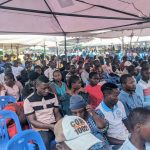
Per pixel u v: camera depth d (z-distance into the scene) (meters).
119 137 4.07
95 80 6.04
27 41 18.28
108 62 12.80
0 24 8.06
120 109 4.22
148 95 5.75
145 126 2.07
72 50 34.56
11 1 6.30
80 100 3.62
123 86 5.05
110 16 7.13
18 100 6.82
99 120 3.71
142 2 6.16
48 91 4.80
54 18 7.98
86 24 8.50
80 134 1.81
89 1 6.36
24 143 3.01
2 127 4.12
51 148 4.44
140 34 14.72
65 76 8.30
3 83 7.56
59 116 4.85
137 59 16.16
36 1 6.71
